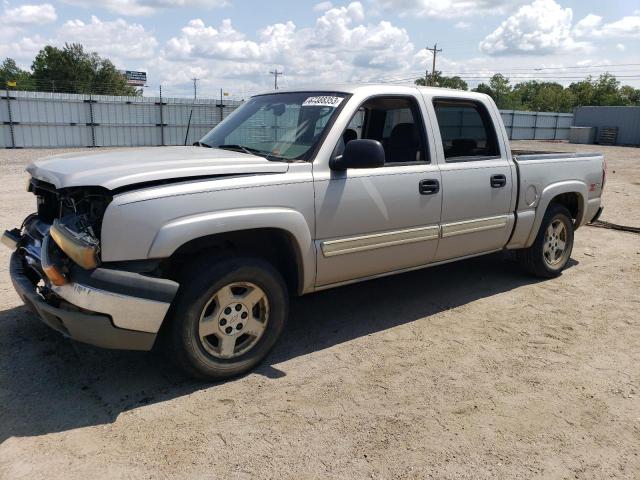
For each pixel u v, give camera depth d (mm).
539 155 5570
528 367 3881
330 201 3816
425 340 4289
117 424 3051
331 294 5301
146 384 3484
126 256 3053
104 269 3025
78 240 3027
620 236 8188
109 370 3648
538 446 2986
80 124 31062
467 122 4855
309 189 3703
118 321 3051
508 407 3359
